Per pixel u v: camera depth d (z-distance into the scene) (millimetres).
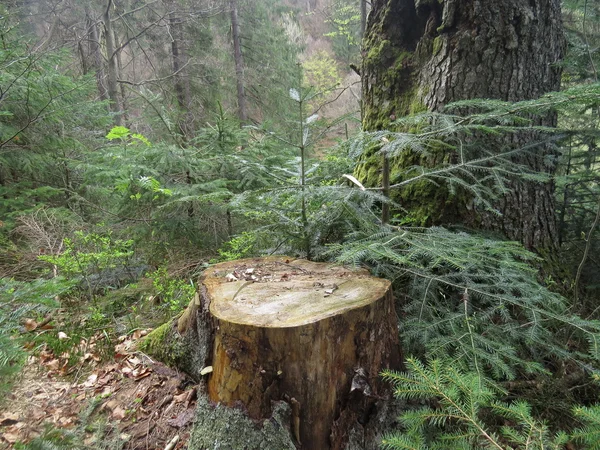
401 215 3043
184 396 2258
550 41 2889
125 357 2680
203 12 10641
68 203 5410
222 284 2143
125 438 2031
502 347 1932
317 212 2770
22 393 2357
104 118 6449
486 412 1874
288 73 12133
